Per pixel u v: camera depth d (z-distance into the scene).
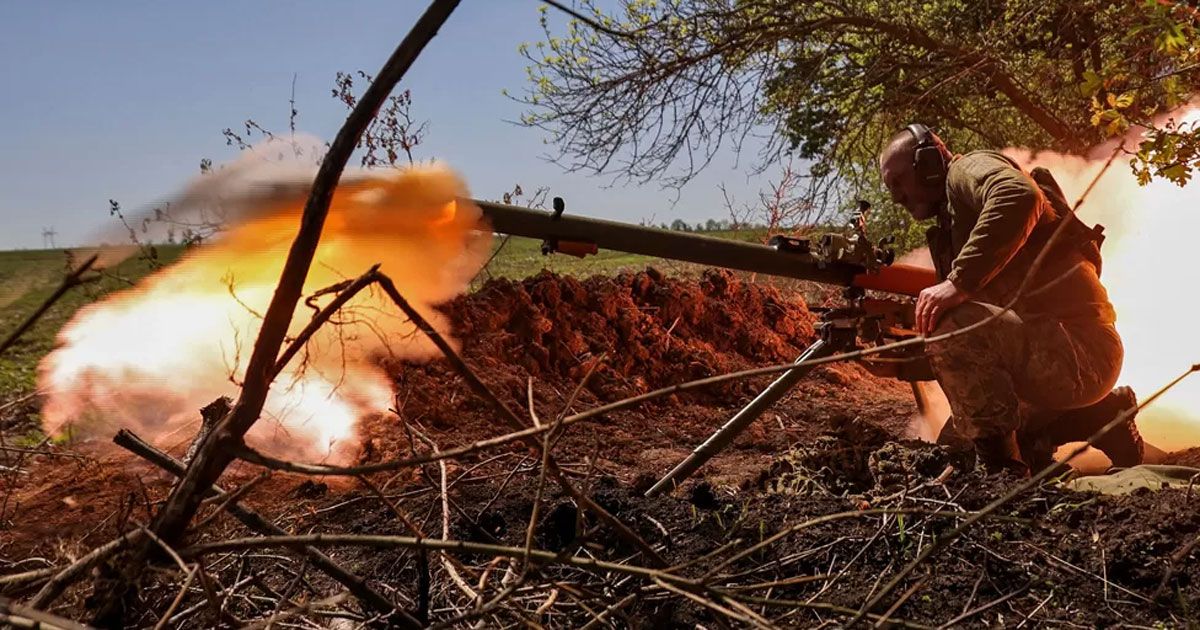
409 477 4.01
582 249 3.37
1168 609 2.57
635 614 2.56
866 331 3.99
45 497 3.91
